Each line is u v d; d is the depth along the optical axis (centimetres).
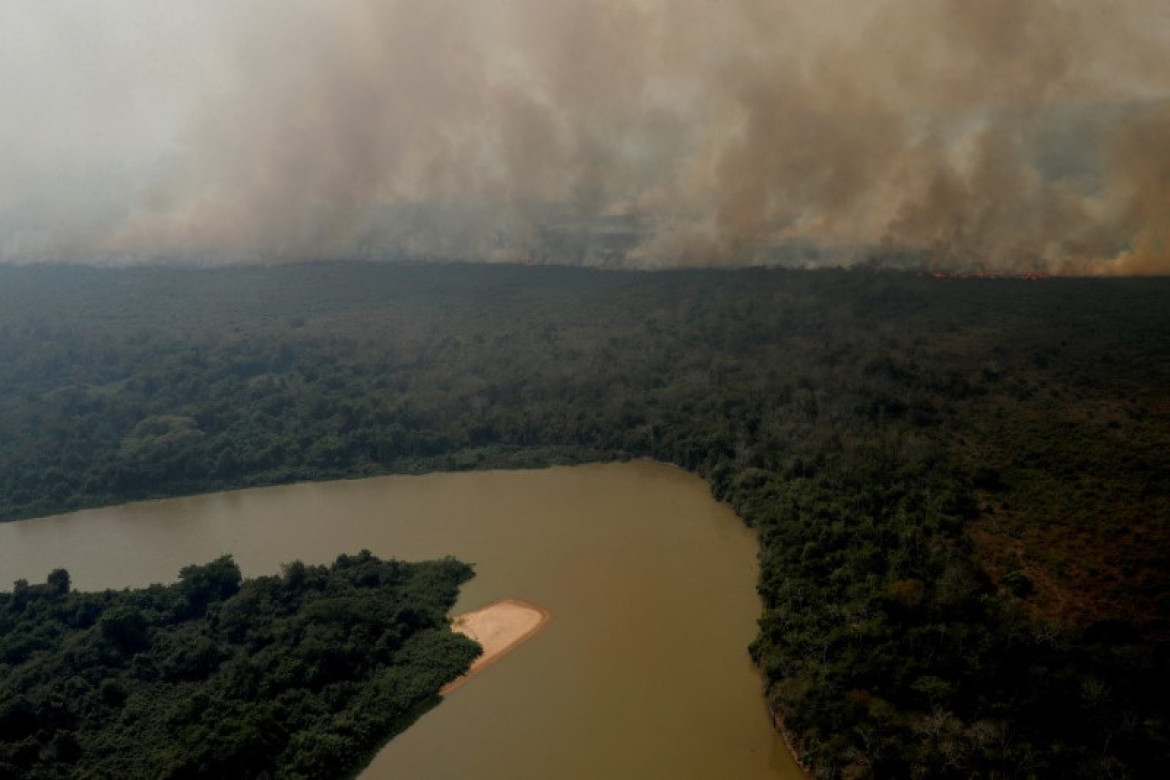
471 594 12925
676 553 13912
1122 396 14288
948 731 8444
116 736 9556
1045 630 9144
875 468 14000
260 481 18962
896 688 9125
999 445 13700
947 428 15000
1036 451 13112
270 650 10856
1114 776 7712
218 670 10838
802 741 9025
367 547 15000
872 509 12875
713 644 11212
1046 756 8006
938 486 12825
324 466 19400
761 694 10169
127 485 18638
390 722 10044
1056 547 10781
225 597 12575
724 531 14738
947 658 9150
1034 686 8556
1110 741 7994
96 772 8881
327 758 9256
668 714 9900
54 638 11581
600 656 11106
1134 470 11838
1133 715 8081
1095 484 11819
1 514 17912
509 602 12606
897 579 10781
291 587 12475
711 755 9225
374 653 11150
